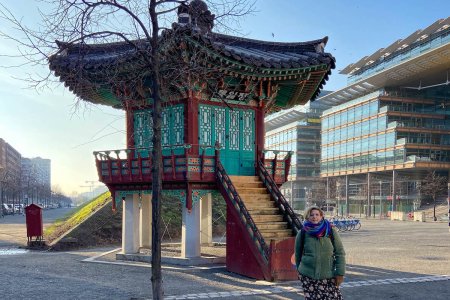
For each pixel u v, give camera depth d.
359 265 16.42
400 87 85.56
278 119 123.25
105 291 11.30
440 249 22.50
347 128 93.50
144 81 15.42
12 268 15.75
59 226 31.34
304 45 17.00
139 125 17.20
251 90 16.84
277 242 12.64
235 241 14.12
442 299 10.66
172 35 10.13
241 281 12.64
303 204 111.81
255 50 17.59
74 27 8.16
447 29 70.19
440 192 78.94
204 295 10.74
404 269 15.43
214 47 12.90
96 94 16.88
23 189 121.00
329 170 99.56
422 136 80.44
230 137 16.72
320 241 7.00
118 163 16.97
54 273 14.45
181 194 15.66
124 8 8.11
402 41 77.50
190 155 15.16
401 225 48.78
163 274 13.85
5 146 151.12
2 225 46.91
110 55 14.27
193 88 15.38
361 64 90.06
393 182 79.50
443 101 84.88
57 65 9.86
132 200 17.69
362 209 92.06
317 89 18.86
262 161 17.23
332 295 6.98
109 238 24.77
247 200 15.50
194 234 15.58
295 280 12.66
